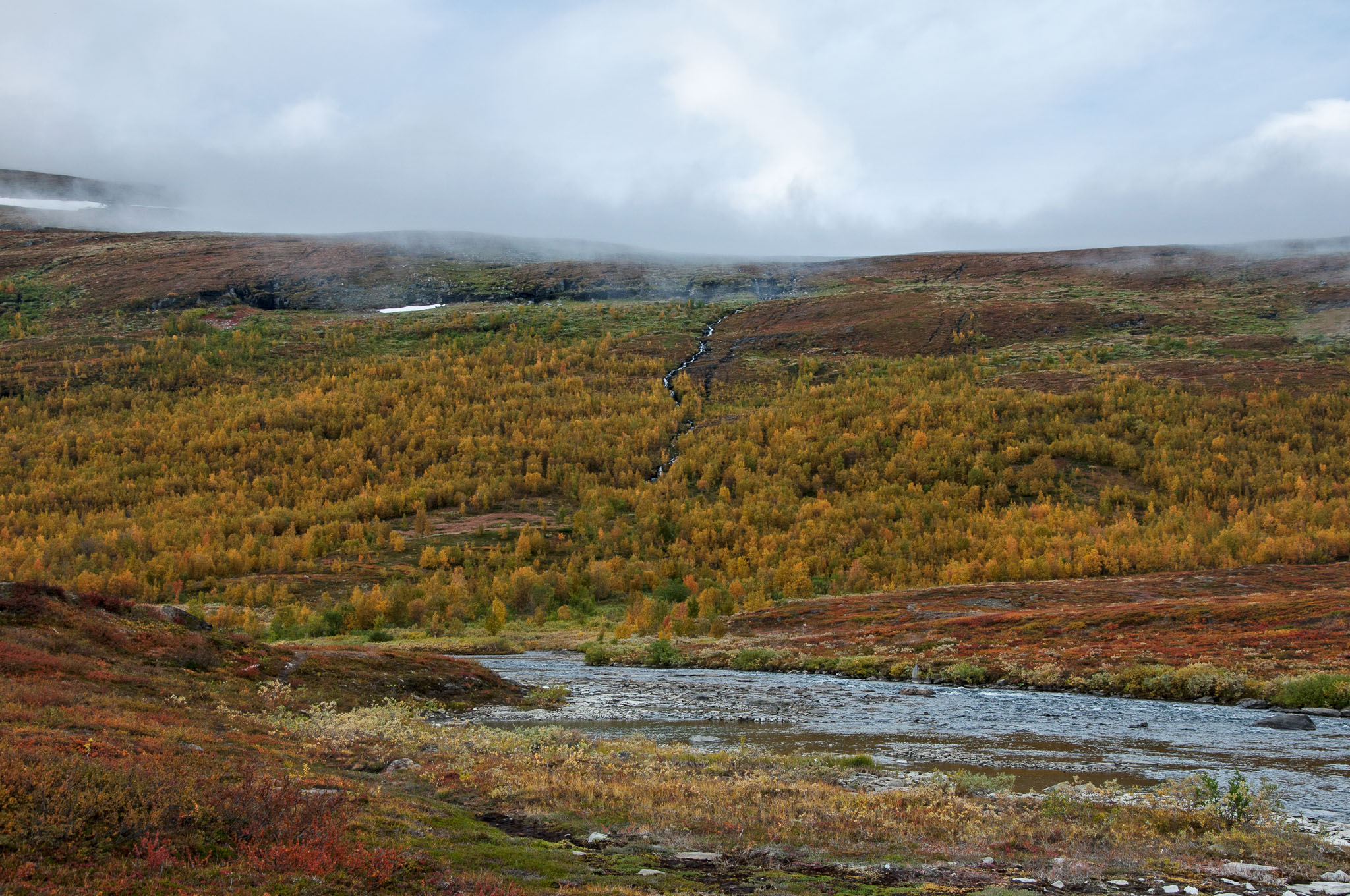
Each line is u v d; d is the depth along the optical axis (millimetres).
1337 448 197875
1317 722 37719
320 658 41719
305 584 136875
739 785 20547
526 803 18281
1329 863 15312
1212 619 66250
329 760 22375
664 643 69938
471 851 13648
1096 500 186000
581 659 77188
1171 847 16062
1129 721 38438
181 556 141000
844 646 73188
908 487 196750
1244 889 13594
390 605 109125
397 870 12055
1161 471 194250
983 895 12664
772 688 52562
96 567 134625
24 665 26328
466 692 44281
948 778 23578
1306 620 60719
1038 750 30906
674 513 184375
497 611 101750
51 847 10883
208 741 19953
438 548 167625
